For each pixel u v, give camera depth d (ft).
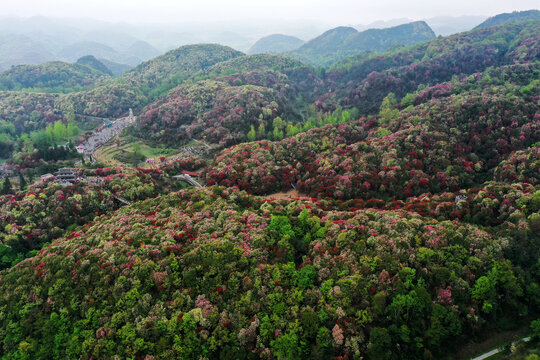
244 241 312.50
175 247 309.22
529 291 247.91
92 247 338.34
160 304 261.24
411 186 459.32
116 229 367.25
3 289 314.35
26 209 459.32
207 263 282.56
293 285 270.67
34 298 293.23
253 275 274.77
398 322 232.53
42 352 262.26
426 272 258.37
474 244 278.87
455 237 285.64
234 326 244.22
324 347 226.58
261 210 396.16
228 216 364.79
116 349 243.81
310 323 233.96
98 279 289.74
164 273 280.10
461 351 228.43
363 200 450.30
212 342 236.02
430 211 370.94
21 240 428.97
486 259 265.13
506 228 303.68
